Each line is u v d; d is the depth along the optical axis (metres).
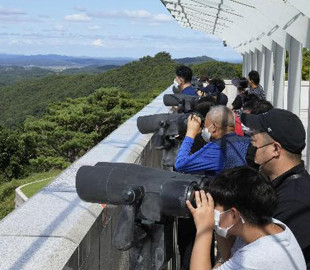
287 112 2.71
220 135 3.72
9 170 36.06
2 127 37.50
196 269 2.16
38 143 32.16
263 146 2.69
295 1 5.85
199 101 4.48
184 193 2.33
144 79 69.00
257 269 2.09
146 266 2.54
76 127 33.00
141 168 2.60
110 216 3.63
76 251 2.71
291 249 2.15
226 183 2.17
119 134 5.95
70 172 4.04
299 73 9.87
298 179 2.59
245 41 18.16
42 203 3.21
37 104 96.31
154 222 2.51
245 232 2.18
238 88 9.40
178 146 4.57
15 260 2.39
